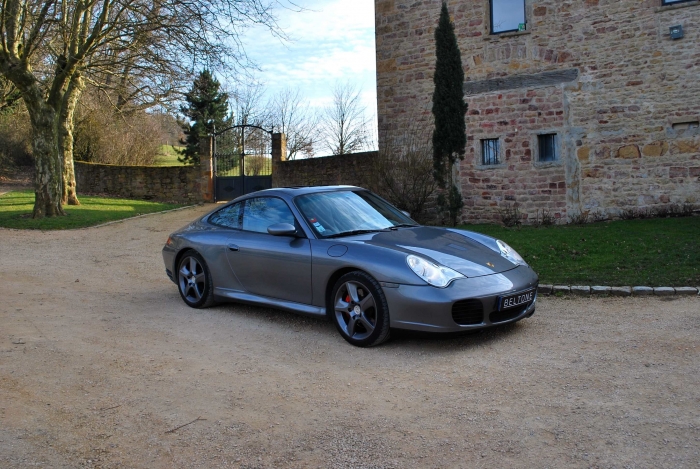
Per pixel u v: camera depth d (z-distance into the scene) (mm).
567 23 12867
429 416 3518
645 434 3139
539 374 4133
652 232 9945
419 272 4727
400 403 3738
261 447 3189
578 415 3420
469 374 4203
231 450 3164
